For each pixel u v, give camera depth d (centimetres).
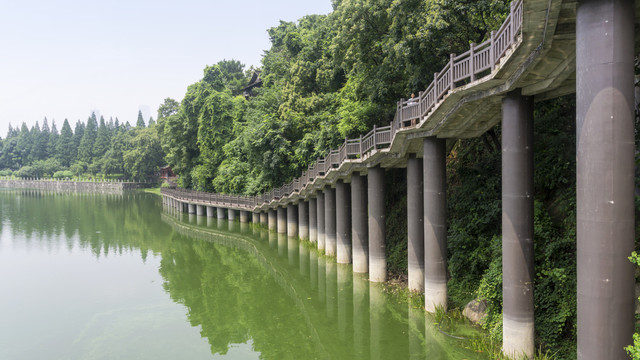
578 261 770
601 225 726
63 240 3800
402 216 2372
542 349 1138
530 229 1098
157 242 3716
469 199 1680
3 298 2173
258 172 4206
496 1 1520
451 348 1317
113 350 1538
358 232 2198
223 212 4934
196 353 1498
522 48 890
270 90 4322
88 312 1952
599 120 721
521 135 1080
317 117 3247
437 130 1428
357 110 2272
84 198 8700
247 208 4259
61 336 1681
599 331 732
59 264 2908
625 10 706
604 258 725
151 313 1925
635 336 671
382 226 2009
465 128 1430
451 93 1190
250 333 1667
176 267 2802
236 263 2897
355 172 2177
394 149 1738
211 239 3850
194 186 5950
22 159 14638
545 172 1367
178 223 4866
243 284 2364
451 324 1451
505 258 1120
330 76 3216
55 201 7925
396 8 1705
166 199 6925
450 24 1595
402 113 1584
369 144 1909
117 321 1831
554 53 891
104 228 4519
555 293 1170
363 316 1716
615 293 722
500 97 1146
